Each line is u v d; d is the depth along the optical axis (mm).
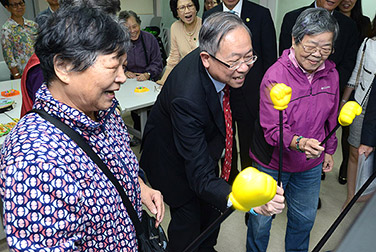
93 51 691
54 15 707
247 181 550
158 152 1507
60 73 719
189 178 1321
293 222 1759
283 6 4375
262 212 986
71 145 751
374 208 220
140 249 996
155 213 1153
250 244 1843
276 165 1570
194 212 1609
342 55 2270
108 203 801
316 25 1253
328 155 1673
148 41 3250
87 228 768
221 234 2188
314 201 1672
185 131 1256
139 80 3127
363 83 1855
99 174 798
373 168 1671
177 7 2785
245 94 2252
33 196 651
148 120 1539
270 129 1416
